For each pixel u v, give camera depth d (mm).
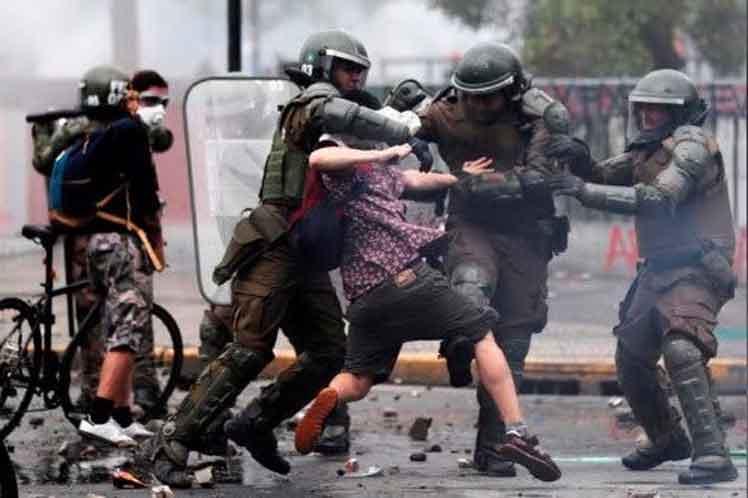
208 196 24531
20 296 39219
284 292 21234
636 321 23312
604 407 30891
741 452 25906
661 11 56531
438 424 28469
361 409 29969
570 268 48125
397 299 20672
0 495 18469
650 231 22984
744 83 45656
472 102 22125
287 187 20969
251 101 24531
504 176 22047
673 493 21922
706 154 22547
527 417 29719
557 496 21469
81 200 25078
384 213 20797
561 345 35250
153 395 27125
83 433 24922
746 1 58312
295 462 24375
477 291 22078
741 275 45938
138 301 25125
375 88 43500
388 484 22484
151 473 22719
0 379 25078
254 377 21672
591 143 45750
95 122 25391
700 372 22672
